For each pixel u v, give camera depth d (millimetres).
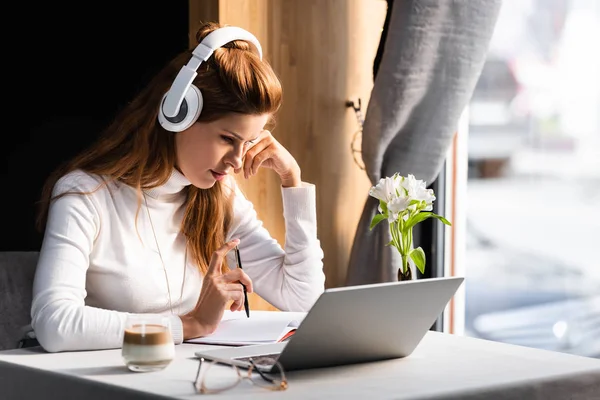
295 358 1579
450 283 1716
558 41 3289
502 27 3371
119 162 2088
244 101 1964
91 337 1790
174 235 2189
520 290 3408
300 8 3186
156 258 2131
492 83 3396
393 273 3102
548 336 3383
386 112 3082
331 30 3271
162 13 3277
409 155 3154
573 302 3322
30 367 1637
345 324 1578
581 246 3291
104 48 3285
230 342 1855
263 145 2357
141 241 2109
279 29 3135
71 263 1924
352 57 3336
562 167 3309
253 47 2098
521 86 3359
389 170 3184
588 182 3262
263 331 1934
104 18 3279
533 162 3355
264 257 2410
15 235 3195
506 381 1551
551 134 3316
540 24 3311
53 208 2008
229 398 1391
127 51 3303
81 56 3260
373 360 1712
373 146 3125
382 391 1459
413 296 1655
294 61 3176
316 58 3238
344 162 3338
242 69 1982
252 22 3062
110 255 2068
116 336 1809
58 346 1772
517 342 3428
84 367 1627
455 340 1956
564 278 3330
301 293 2348
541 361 1737
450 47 3078
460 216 3443
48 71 3217
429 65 3074
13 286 2291
